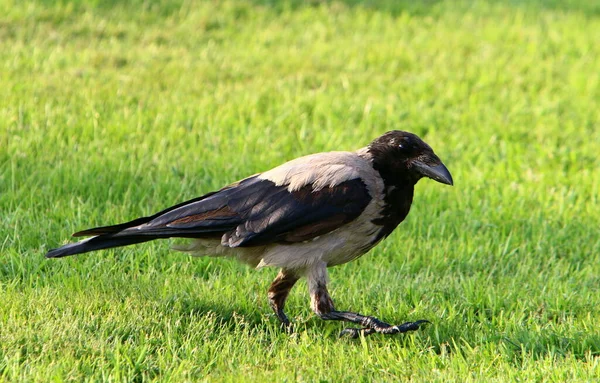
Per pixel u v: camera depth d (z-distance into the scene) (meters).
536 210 12.93
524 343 8.86
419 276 10.68
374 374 8.13
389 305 9.63
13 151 13.22
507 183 14.04
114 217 11.51
